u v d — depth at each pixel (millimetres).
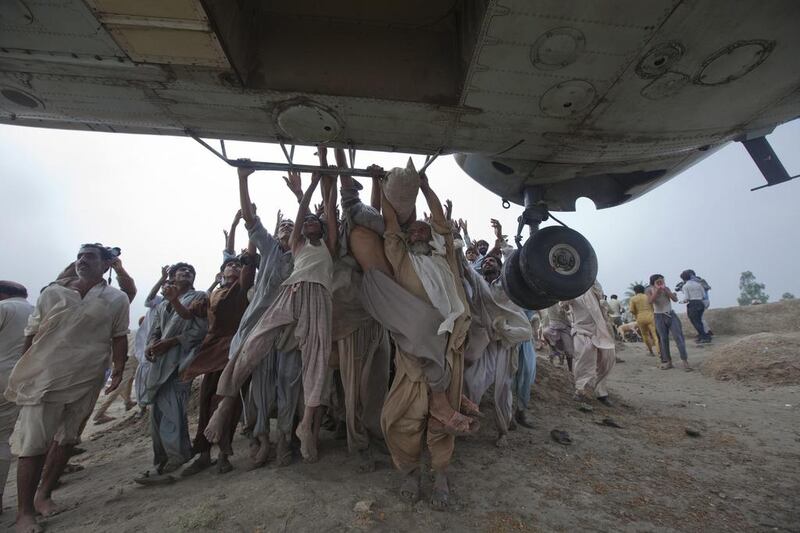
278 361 3096
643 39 2537
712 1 2344
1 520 2908
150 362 3240
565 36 2498
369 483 2717
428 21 2992
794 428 4133
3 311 3227
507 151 3611
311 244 3115
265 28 2875
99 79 2730
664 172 4500
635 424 4379
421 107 2975
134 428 5098
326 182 3479
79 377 2834
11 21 2293
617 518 2412
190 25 2254
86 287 3039
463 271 3555
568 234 3693
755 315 10828
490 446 3516
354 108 2982
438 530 2209
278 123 3088
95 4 2123
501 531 2223
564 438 3689
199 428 3197
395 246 2830
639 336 14273
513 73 2729
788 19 2512
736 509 2545
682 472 3102
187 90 2818
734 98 3156
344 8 2883
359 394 3129
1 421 3035
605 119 3199
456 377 2602
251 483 2723
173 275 3912
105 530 2336
